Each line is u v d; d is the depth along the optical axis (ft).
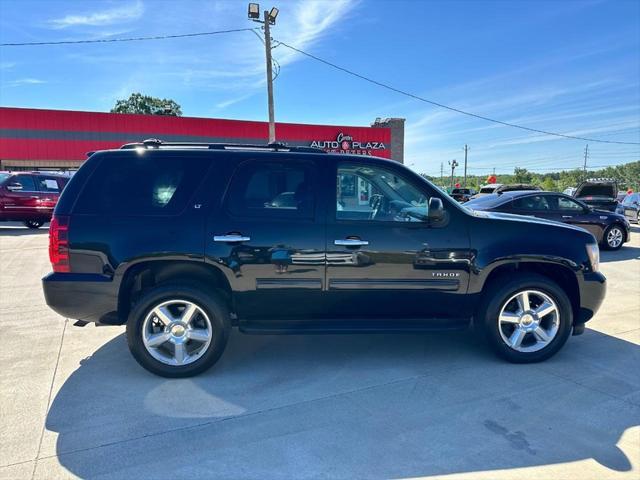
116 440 9.50
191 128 86.53
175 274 13.05
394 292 12.99
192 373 12.51
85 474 8.42
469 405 11.05
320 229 12.64
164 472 8.49
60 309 12.27
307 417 10.46
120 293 12.34
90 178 12.55
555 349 13.62
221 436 9.66
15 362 13.56
